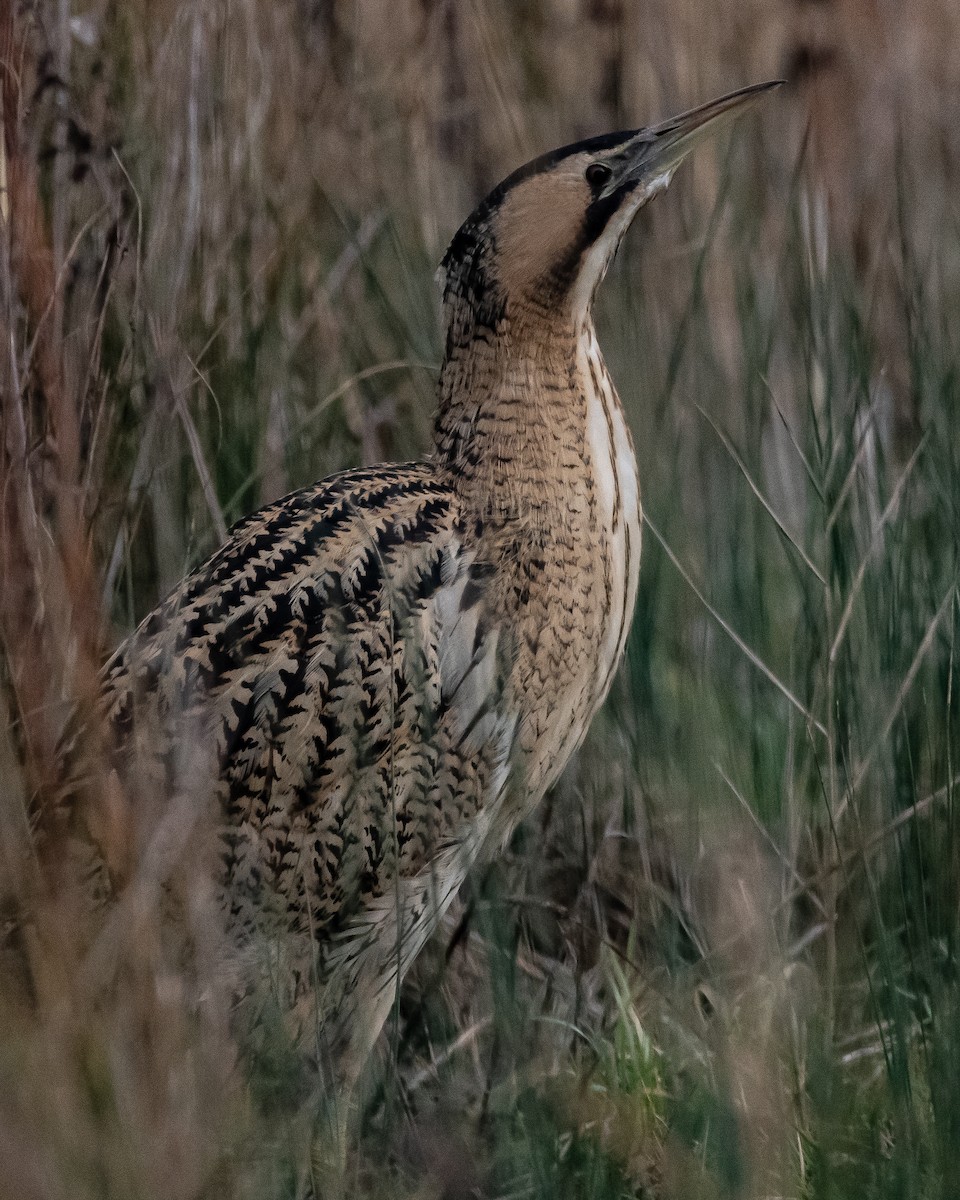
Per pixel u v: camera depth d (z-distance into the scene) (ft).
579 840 24.77
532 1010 21.34
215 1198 17.22
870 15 31.01
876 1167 18.02
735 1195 17.56
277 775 19.72
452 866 21.07
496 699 20.79
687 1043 20.66
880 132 30.48
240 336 24.72
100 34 23.41
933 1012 19.75
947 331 25.63
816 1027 19.10
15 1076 16.55
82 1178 16.17
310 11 26.91
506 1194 19.42
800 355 26.18
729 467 25.11
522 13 29.17
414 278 27.12
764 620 23.93
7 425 20.34
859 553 23.38
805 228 27.63
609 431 22.21
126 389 23.38
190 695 19.74
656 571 24.38
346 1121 20.01
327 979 20.56
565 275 21.75
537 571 21.15
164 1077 17.21
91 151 22.31
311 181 26.12
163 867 19.07
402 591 20.44
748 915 19.08
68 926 17.99
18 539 20.20
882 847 22.17
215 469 24.20
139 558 23.98
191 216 23.54
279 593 20.15
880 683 22.20
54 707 19.65
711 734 21.98
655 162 22.20
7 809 18.67
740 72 29.89
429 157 28.04
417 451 26.45
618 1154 19.53
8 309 20.33
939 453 23.75
